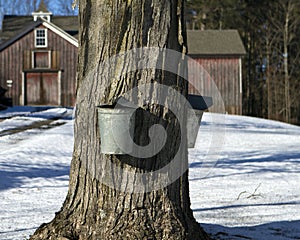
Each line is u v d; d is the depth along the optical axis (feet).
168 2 16.89
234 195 35.12
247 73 192.44
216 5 190.80
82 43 17.42
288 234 21.83
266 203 31.68
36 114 100.07
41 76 135.44
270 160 56.29
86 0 17.30
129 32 16.79
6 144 58.59
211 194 35.60
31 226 23.56
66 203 17.53
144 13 16.76
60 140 63.16
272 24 185.47
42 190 37.04
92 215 16.79
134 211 16.56
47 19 141.59
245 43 193.88
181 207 17.33
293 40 183.42
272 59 187.83
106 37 16.96
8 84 135.13
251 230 22.54
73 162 17.49
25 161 49.29
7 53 135.23
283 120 179.73
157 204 16.79
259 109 193.57
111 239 16.24
